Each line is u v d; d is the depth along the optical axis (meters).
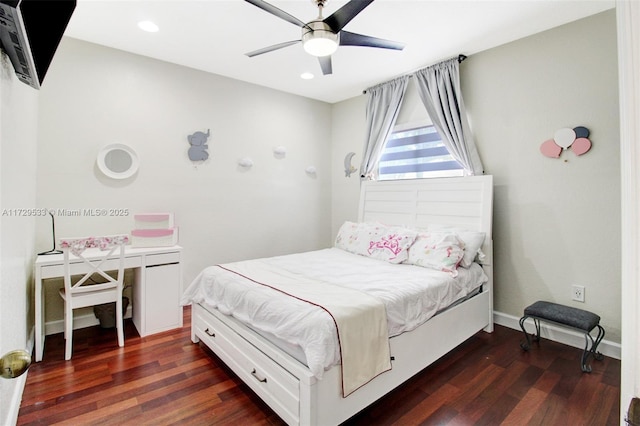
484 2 2.32
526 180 2.86
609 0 2.30
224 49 3.06
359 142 4.44
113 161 3.04
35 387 2.02
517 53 2.88
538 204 2.79
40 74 1.45
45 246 2.75
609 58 2.42
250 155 3.98
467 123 3.14
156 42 2.91
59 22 1.33
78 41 2.85
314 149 4.62
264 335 1.89
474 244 2.80
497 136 3.03
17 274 1.75
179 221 3.47
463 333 2.56
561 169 2.66
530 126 2.82
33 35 1.18
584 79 2.53
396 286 2.15
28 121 2.14
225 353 2.21
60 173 2.80
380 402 1.91
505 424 1.73
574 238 2.61
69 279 2.39
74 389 2.01
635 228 1.06
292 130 4.38
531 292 2.86
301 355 1.63
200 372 2.22
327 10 2.39
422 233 3.00
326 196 4.79
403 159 3.85
